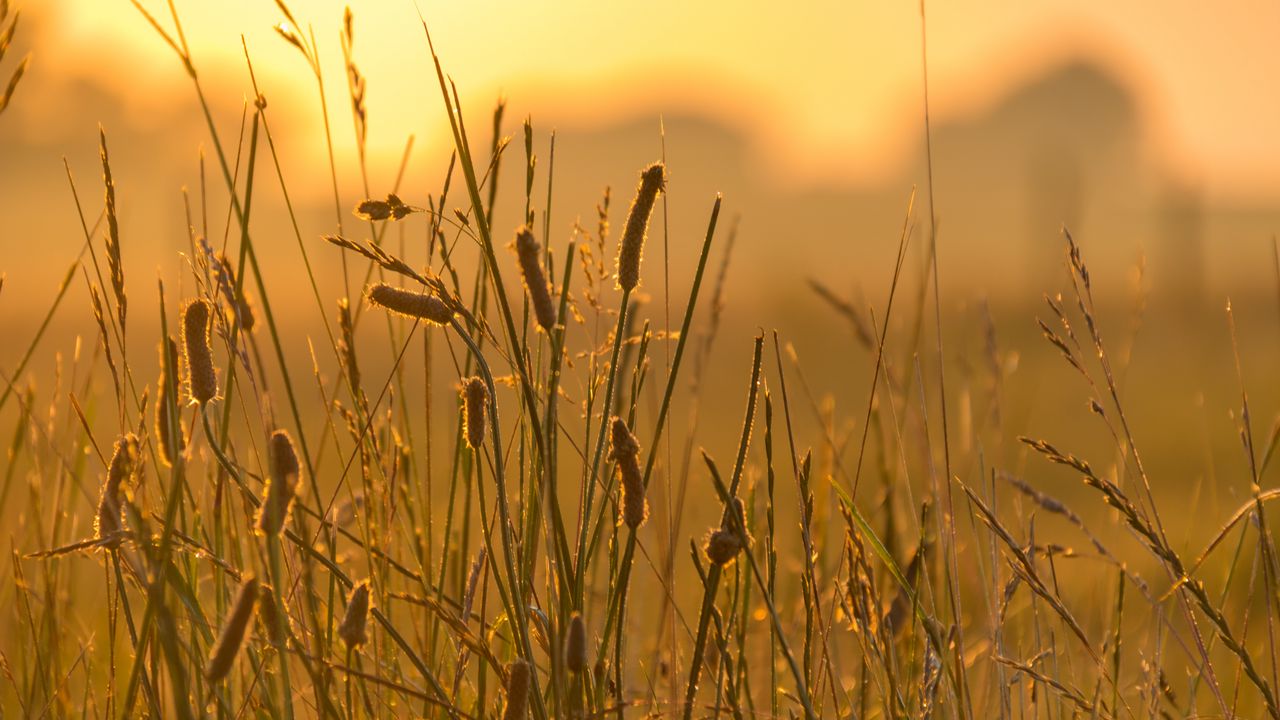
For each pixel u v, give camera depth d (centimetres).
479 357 145
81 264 156
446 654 157
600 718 145
